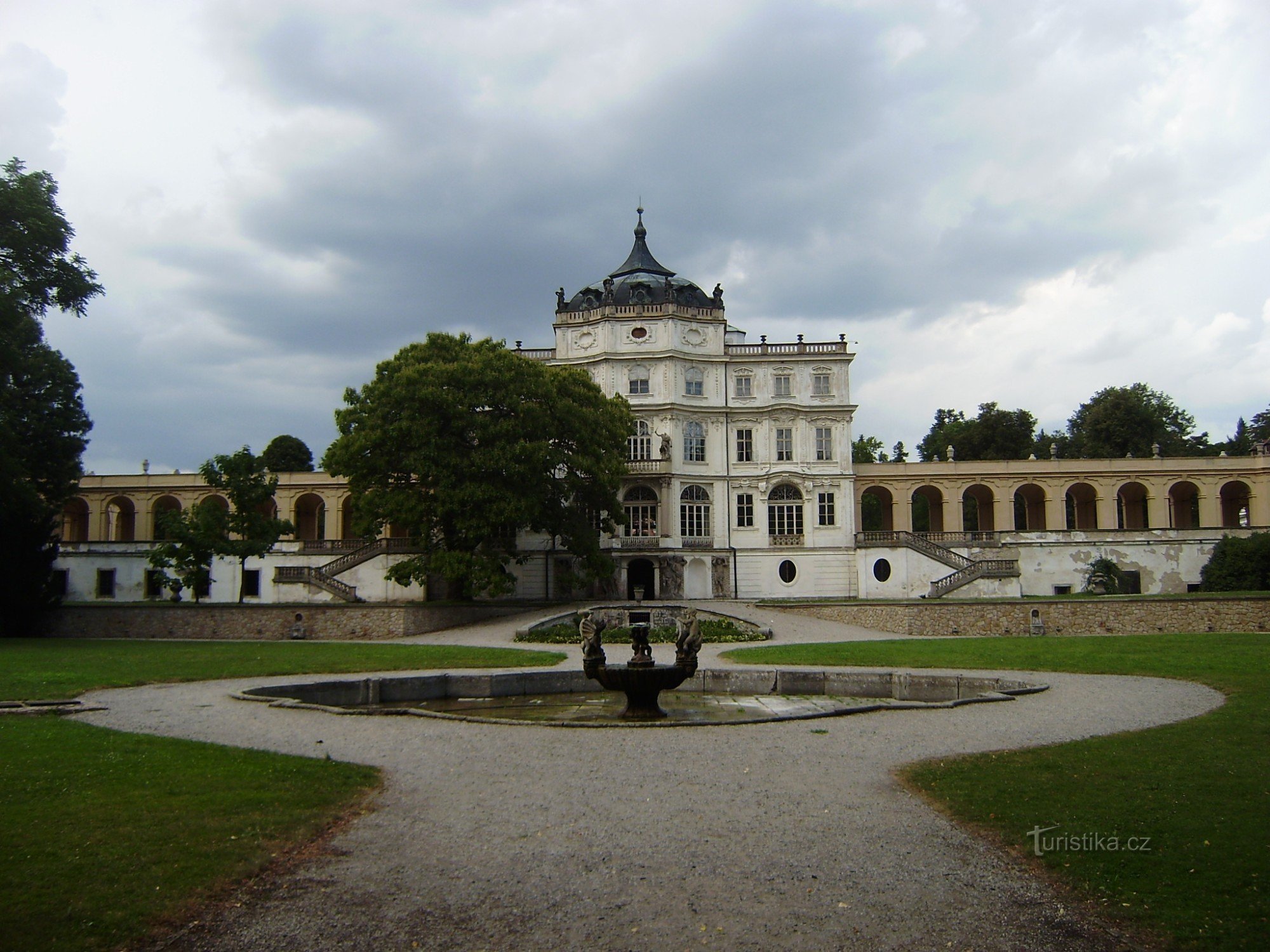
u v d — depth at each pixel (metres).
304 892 11.62
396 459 60.03
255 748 20.27
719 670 34.34
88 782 16.14
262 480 63.72
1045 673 34.03
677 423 77.88
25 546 57.31
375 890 11.73
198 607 55.75
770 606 58.72
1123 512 94.19
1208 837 13.13
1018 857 12.87
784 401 79.25
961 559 74.62
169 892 11.26
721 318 80.69
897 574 75.25
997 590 64.69
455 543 60.97
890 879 12.13
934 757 19.38
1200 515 84.56
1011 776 17.08
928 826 14.36
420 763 19.02
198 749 19.41
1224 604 51.50
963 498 91.81
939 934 10.50
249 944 10.16
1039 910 11.10
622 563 75.25
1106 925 10.61
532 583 75.31
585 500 68.38
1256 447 88.94
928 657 39.06
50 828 13.45
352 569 68.94
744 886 11.92
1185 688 29.56
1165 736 20.69
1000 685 31.12
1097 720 23.62
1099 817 14.20
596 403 66.31
